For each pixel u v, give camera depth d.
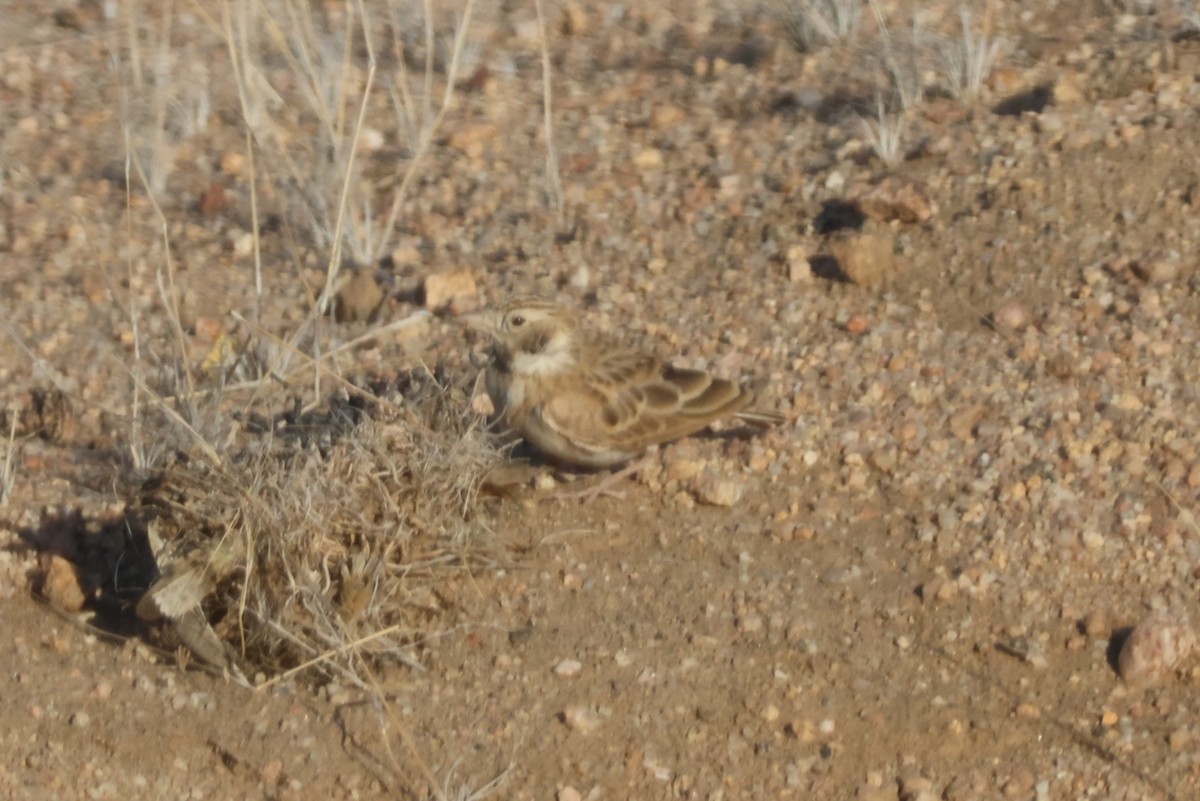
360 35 37.16
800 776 19.45
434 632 20.66
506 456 23.44
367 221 28.88
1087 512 22.44
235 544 20.16
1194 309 25.47
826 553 22.20
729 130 31.91
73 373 25.81
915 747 19.78
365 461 20.81
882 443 23.62
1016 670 20.73
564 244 28.64
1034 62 32.72
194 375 25.44
